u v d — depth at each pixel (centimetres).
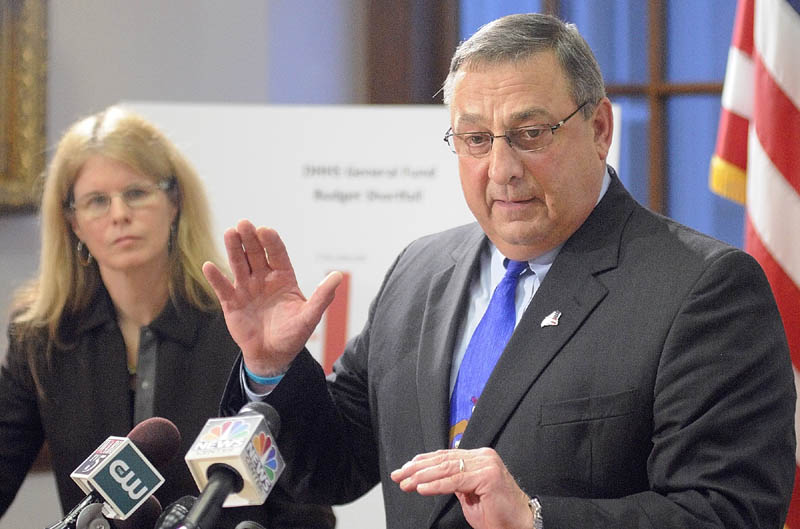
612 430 213
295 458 241
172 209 315
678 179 535
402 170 441
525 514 185
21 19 522
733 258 219
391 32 548
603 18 537
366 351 268
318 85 552
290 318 219
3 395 314
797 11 377
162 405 301
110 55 545
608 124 239
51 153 531
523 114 221
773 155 375
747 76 405
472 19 548
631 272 226
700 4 530
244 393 232
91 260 313
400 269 273
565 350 223
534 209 228
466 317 249
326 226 442
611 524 197
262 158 446
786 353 220
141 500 183
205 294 311
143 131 317
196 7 550
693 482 203
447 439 234
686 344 212
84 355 307
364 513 416
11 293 528
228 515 281
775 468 206
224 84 551
